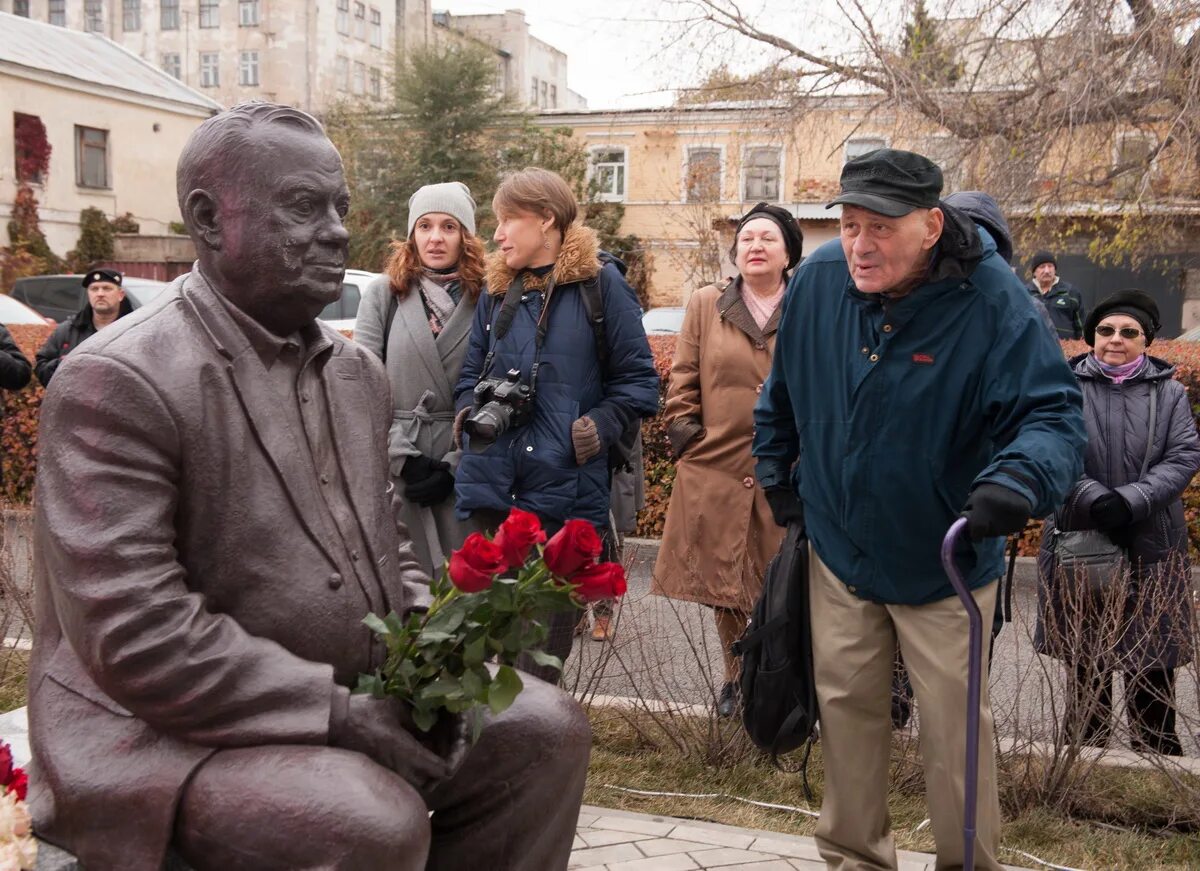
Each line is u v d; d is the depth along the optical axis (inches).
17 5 2030.0
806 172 968.3
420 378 160.9
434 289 164.6
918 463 106.3
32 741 76.0
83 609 70.4
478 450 140.3
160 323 75.5
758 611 118.4
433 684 75.8
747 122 530.0
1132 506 151.3
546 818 82.6
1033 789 145.9
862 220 101.0
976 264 104.9
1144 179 412.8
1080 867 129.2
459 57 1151.6
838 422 110.4
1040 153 417.1
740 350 170.4
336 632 77.6
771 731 118.6
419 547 163.3
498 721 81.0
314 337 81.4
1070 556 154.6
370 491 82.7
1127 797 146.3
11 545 186.7
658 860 125.2
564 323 146.1
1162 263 705.6
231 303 77.2
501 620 76.0
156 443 72.5
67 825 72.9
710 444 172.1
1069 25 401.7
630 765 156.6
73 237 1187.9
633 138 1218.0
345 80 2011.6
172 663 70.4
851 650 112.8
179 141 1312.7
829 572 114.6
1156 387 161.2
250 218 75.4
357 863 67.9
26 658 189.3
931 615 109.0
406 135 1153.4
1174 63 384.2
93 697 74.7
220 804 69.8
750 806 144.3
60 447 72.5
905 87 445.7
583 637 169.3
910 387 105.6
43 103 1149.1
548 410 144.4
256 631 75.7
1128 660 152.7
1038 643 159.0
